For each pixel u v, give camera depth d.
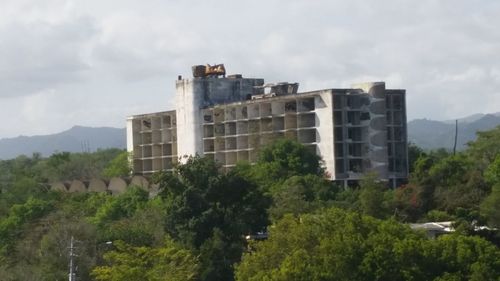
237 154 187.62
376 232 85.06
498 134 146.88
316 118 172.12
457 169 132.88
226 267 102.19
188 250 102.81
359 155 172.25
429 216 124.69
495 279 80.06
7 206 156.62
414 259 80.38
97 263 110.56
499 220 112.50
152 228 117.88
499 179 125.88
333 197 137.25
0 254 119.69
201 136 195.12
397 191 133.50
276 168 153.25
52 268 108.81
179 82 198.62
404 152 180.25
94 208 149.25
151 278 93.81
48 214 137.62
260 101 181.25
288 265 80.69
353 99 171.38
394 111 180.00
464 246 82.44
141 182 184.12
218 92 197.38
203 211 107.50
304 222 88.19
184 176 110.44
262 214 111.81
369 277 78.94
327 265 79.88
